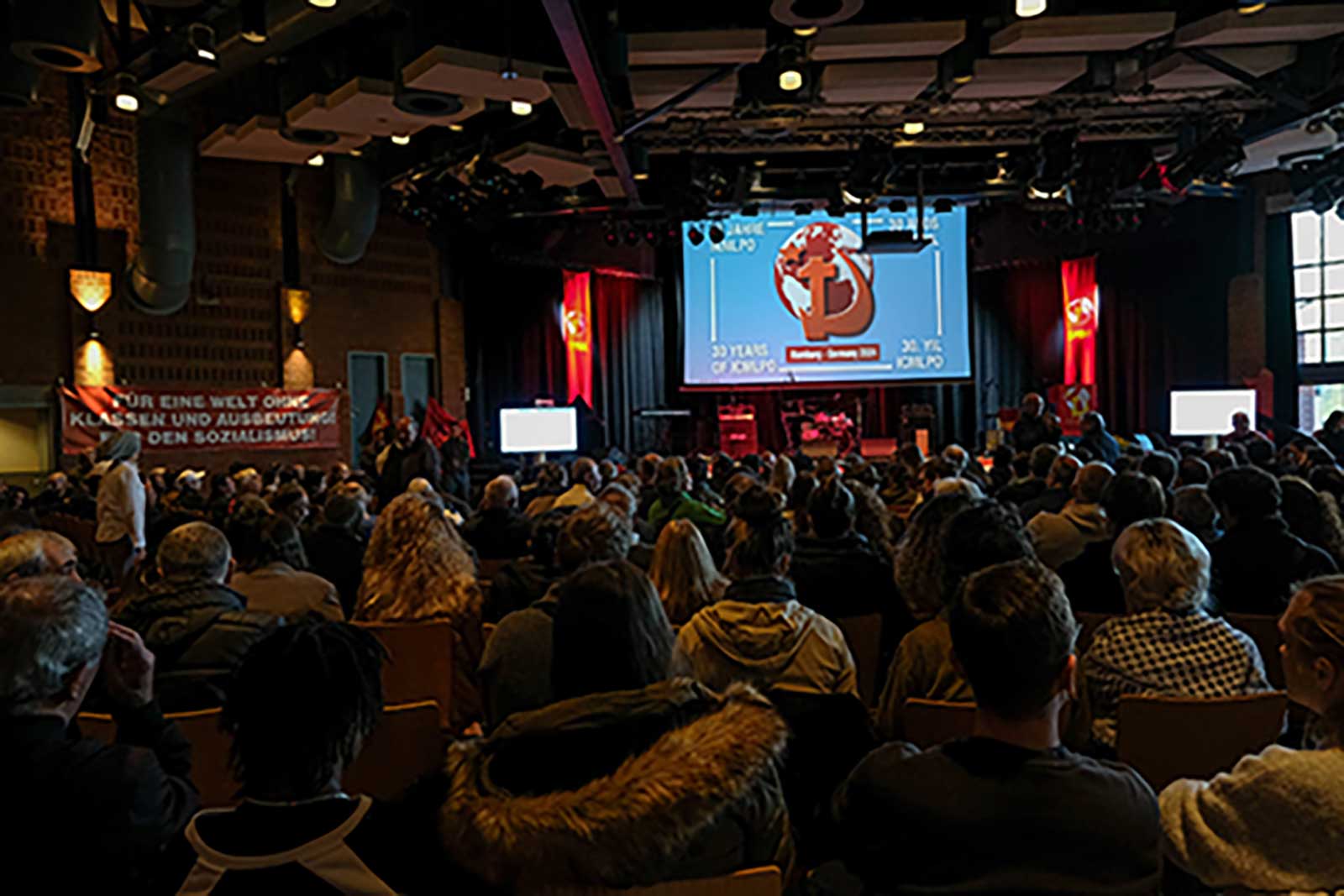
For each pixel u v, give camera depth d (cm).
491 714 238
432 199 1116
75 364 1084
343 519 432
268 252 1249
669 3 719
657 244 1209
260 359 1239
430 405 1255
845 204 1127
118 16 803
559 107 814
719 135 961
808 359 1454
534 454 1384
